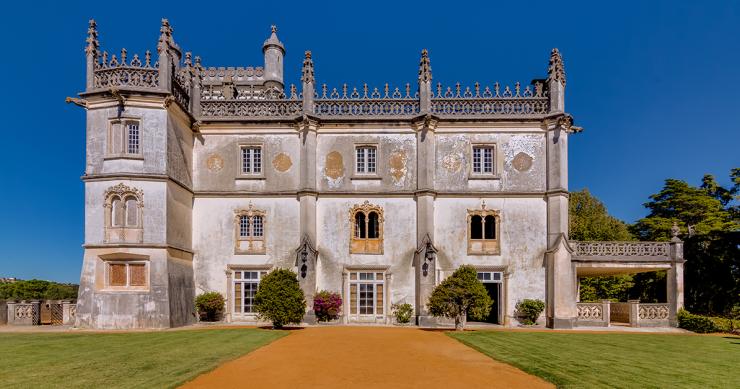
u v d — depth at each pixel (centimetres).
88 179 2153
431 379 1070
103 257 2116
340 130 2519
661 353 1487
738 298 2980
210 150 2528
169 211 2203
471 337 1791
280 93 2819
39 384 979
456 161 2478
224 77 3606
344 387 995
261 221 2494
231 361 1238
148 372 1095
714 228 3244
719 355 1477
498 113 2495
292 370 1147
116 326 2055
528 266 2403
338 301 2348
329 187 2491
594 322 2336
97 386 962
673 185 3738
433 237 2427
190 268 2425
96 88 2208
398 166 2491
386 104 2536
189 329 2058
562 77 2481
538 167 2453
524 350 1481
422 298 2344
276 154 2519
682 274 2380
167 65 2231
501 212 2438
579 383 1030
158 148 2192
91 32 2212
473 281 2056
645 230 3866
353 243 2453
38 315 2259
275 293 2031
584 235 3916
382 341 1659
